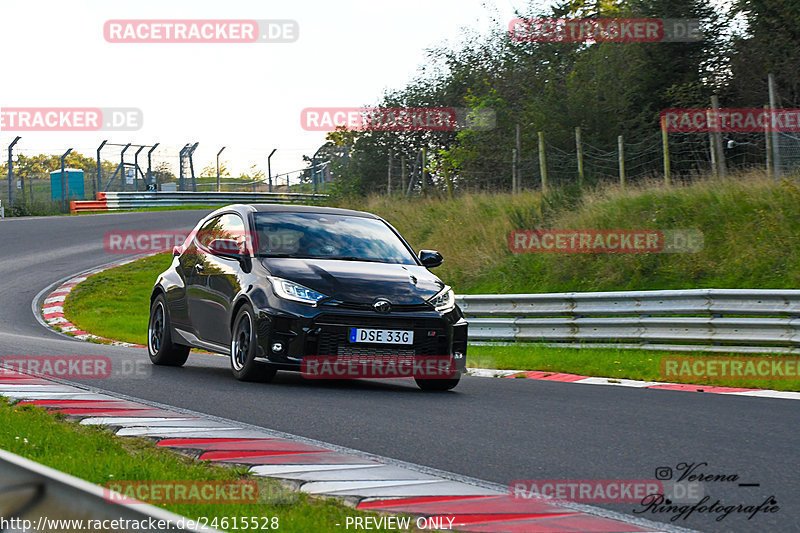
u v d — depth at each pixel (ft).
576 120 298.15
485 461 58.03
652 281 184.85
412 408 80.23
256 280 94.53
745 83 293.43
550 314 162.30
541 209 236.43
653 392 99.30
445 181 349.20
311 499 44.96
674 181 230.68
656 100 297.94
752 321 133.69
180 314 109.50
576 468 56.39
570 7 353.92
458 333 94.48
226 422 69.62
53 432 60.39
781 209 186.29
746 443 65.98
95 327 202.08
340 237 103.35
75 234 365.81
